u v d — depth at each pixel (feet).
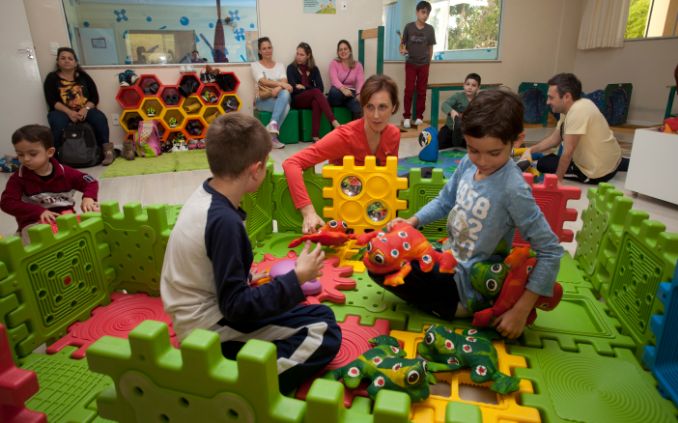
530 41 19.93
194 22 14.12
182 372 2.08
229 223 2.69
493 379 3.12
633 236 3.72
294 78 14.62
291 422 1.93
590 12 19.20
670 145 7.88
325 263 4.84
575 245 6.00
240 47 14.83
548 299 3.59
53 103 11.92
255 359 1.91
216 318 2.87
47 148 5.33
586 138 9.27
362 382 3.11
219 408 2.07
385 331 3.81
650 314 3.37
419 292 3.88
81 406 3.05
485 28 19.43
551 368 3.34
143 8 13.50
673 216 7.61
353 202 5.43
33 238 3.59
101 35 13.32
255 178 3.01
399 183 5.31
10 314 3.39
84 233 4.09
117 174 10.56
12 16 11.55
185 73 13.89
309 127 14.84
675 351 3.18
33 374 2.11
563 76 9.12
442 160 11.59
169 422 2.24
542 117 19.10
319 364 3.10
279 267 4.33
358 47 16.07
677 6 16.71
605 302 4.15
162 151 13.44
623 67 18.58
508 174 3.52
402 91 18.22
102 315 4.14
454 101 13.60
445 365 3.26
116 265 4.48
